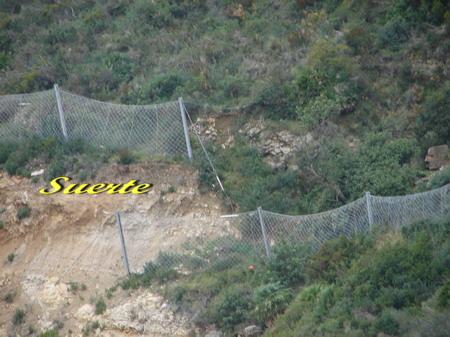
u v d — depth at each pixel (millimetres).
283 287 63094
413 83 81250
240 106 79188
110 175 73750
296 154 75438
